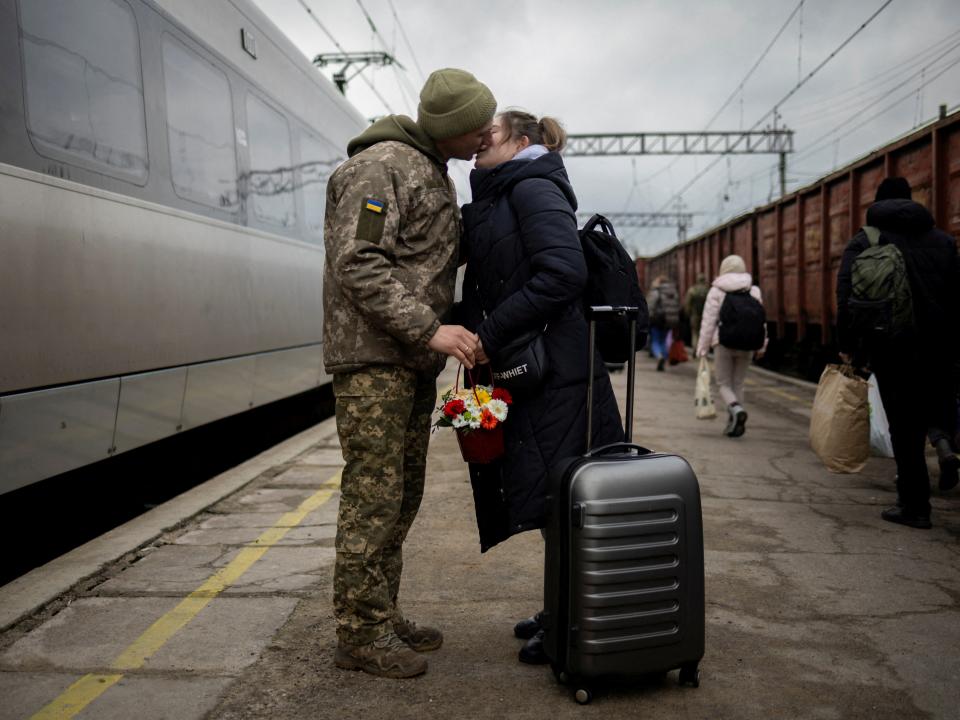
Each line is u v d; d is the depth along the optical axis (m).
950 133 7.11
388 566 2.64
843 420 4.65
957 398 4.91
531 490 2.40
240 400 5.68
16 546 4.31
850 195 9.40
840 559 3.63
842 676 2.48
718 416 8.38
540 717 2.22
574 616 2.23
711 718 2.22
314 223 7.61
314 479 5.12
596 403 2.47
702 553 2.33
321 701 2.30
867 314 4.05
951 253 4.12
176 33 4.82
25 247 3.27
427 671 2.50
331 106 8.36
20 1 3.34
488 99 2.39
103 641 2.68
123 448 4.06
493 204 2.47
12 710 2.22
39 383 3.35
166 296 4.52
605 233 2.53
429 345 2.30
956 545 3.85
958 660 2.60
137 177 4.25
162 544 3.75
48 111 3.49
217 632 2.76
